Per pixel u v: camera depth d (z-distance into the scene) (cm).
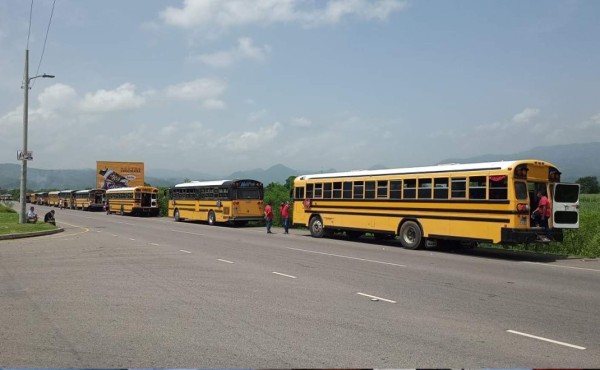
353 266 1362
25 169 2906
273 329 698
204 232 2677
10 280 1088
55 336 661
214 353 593
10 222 3003
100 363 557
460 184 1755
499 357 587
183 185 3916
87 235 2383
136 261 1419
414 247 1892
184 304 855
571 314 816
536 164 1661
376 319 761
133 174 6956
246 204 3291
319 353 594
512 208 1596
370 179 2111
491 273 1280
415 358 579
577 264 1521
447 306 862
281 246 1920
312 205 2430
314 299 905
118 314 782
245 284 1054
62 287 1007
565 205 1703
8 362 558
